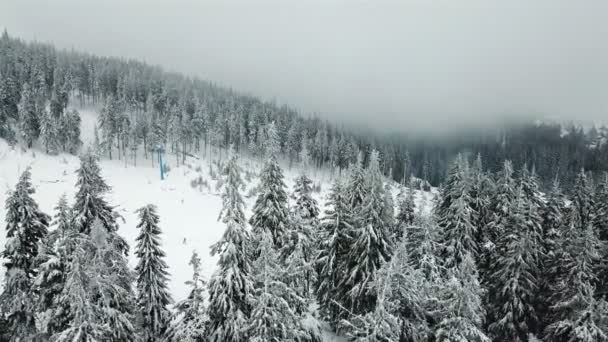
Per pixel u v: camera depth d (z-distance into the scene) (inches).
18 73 3912.4
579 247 920.9
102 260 613.0
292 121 4815.5
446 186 1349.7
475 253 1108.5
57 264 644.1
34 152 2728.8
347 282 879.1
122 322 633.0
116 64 5753.0
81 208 745.6
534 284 979.9
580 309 884.6
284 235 864.9
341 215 945.5
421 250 941.2
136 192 2427.4
